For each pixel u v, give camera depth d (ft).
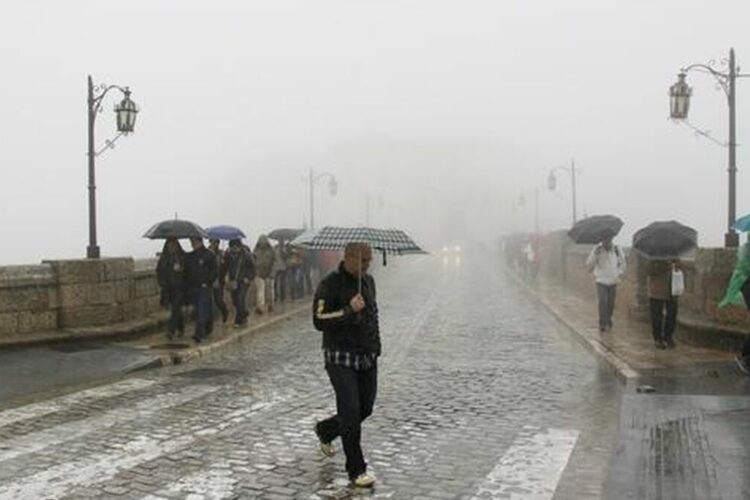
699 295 44.16
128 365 37.55
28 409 28.91
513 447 23.67
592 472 21.03
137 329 46.88
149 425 26.53
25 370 36.19
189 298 46.42
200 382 34.73
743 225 34.27
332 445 23.70
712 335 40.34
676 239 39.96
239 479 20.48
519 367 38.99
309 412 28.63
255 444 24.07
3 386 32.86
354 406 19.86
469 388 33.47
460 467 21.58
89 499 18.95
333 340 20.12
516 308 71.20
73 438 24.75
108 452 23.13
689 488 18.83
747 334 37.93
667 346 41.39
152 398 31.04
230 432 25.58
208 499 18.89
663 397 29.04
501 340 49.44
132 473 21.04
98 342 44.34
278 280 74.90
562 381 35.01
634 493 18.51
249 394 31.99
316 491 19.51
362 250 19.97
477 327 56.49
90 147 50.08
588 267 49.44
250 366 39.32
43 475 20.88
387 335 52.16
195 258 45.88
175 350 41.91
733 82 50.37
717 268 41.01
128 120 52.01
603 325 49.11
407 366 39.45
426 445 23.95
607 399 30.89
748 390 30.27
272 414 28.27
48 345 42.52
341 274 20.15
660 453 21.83
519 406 29.71
